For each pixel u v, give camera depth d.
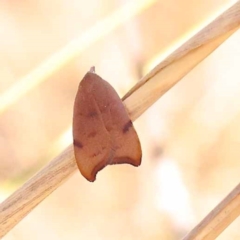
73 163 0.18
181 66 0.17
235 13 0.17
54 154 0.20
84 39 0.20
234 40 0.20
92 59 0.20
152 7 0.20
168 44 0.20
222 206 0.18
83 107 0.17
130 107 0.17
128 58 0.20
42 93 0.20
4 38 0.20
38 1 0.20
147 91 0.17
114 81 0.20
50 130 0.20
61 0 0.20
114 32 0.20
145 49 0.20
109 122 0.17
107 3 0.20
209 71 0.20
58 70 0.20
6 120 0.20
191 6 0.20
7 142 0.20
